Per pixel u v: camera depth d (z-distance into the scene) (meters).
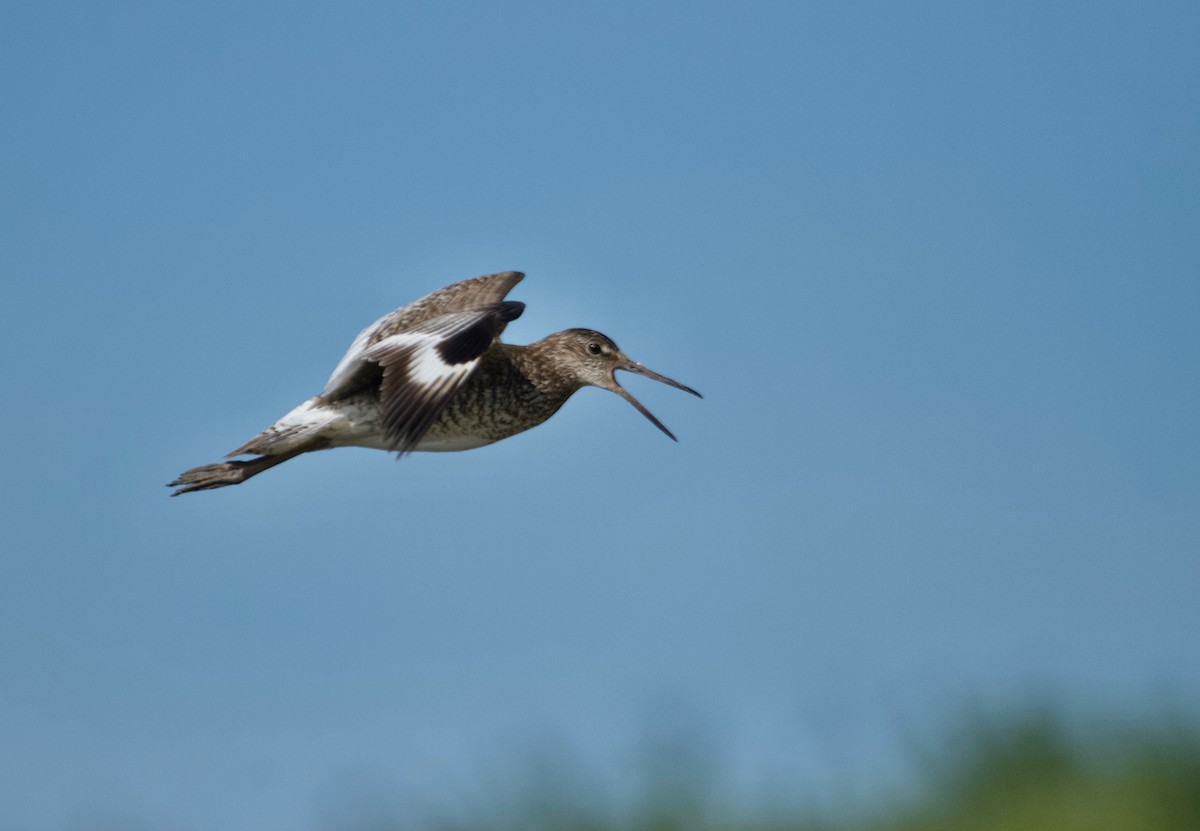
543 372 16.64
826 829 15.73
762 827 15.77
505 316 14.27
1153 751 15.82
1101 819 15.37
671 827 15.82
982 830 15.45
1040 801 15.59
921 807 15.77
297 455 15.37
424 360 13.88
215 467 15.53
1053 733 16.03
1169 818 15.34
